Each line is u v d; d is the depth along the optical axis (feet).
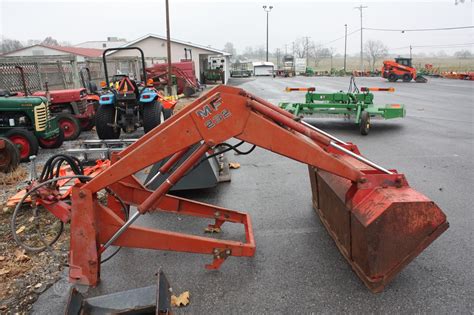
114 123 28.96
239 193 17.85
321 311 9.46
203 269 11.40
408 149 26.14
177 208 13.33
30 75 39.11
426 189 17.85
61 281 10.93
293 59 186.80
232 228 14.16
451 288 10.21
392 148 26.50
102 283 10.80
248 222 13.21
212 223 14.65
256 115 9.39
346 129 34.65
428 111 45.83
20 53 157.89
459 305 9.53
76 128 31.53
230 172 21.36
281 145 9.57
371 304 9.66
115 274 11.24
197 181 17.11
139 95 29.48
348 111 33.04
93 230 9.47
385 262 9.56
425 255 11.88
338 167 9.86
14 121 24.98
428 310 9.39
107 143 25.09
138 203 13.19
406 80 112.47
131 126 29.17
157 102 29.45
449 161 22.84
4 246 12.92
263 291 10.30
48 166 11.19
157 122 29.14
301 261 11.73
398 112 32.50
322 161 9.74
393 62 113.91
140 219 15.03
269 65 187.83
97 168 19.70
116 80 32.27
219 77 109.19
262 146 9.53
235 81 128.06
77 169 11.81
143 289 8.55
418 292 10.08
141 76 69.72
